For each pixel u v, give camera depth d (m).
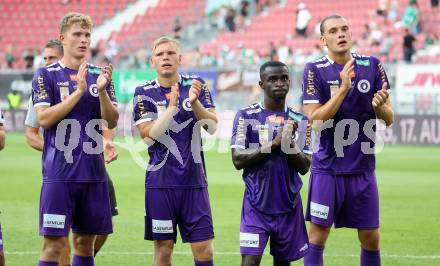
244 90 56.38
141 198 30.50
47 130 15.64
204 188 16.08
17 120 61.44
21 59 76.31
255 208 15.52
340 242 22.30
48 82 15.66
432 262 19.64
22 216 26.39
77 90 15.08
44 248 15.62
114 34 75.69
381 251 20.95
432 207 28.42
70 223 15.61
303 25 67.38
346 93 15.73
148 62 67.12
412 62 57.56
